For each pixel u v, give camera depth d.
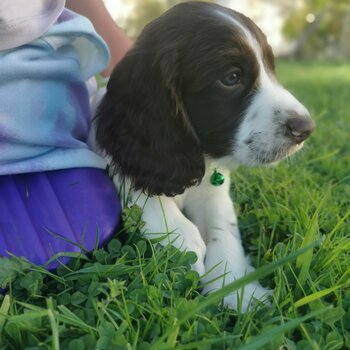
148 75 0.40
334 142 0.74
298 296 0.33
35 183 0.37
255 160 0.41
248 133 0.40
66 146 0.38
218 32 0.39
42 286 0.33
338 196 0.50
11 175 0.37
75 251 0.35
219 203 0.44
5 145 0.36
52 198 0.37
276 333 0.25
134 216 0.38
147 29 0.41
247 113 0.40
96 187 0.38
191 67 0.39
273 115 0.39
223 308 0.33
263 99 0.40
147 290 0.31
